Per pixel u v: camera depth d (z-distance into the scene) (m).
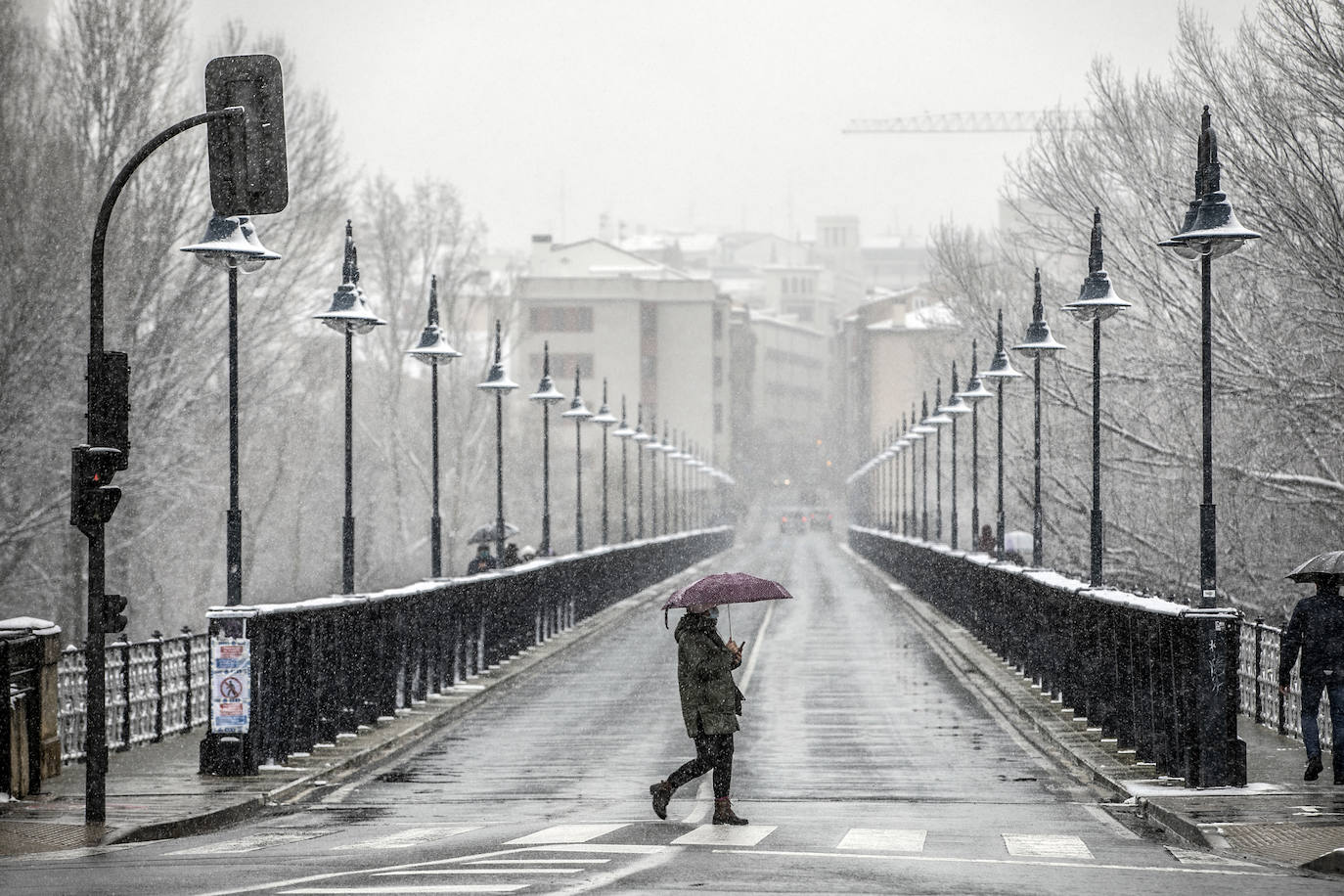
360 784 40.75
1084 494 108.56
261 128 33.81
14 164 92.69
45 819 33.12
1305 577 36.31
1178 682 36.22
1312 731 36.06
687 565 186.25
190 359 103.56
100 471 33.12
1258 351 86.56
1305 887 23.44
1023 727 51.25
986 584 79.19
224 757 40.16
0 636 36.91
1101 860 26.83
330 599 48.41
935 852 27.62
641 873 24.48
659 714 55.50
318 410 162.62
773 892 22.33
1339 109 76.94
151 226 100.00
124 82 99.00
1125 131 97.12
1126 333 104.50
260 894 22.61
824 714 54.78
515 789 39.06
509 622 75.06
